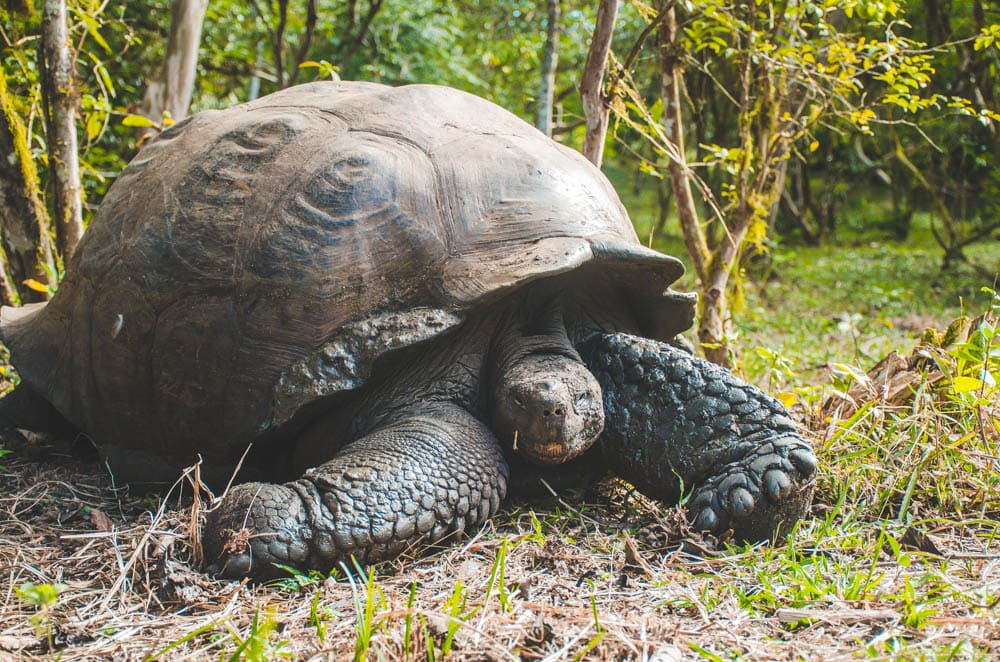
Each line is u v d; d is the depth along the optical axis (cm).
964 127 1097
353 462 271
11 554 278
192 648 216
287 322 293
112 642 220
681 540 278
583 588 250
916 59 491
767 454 280
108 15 802
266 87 1151
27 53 546
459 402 304
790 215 1686
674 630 219
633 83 514
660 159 567
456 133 329
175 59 590
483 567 264
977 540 293
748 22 512
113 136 785
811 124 527
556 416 279
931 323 796
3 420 388
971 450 341
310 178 304
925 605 230
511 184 315
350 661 201
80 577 263
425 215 301
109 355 330
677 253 1262
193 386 309
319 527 254
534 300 321
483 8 1232
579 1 1034
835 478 333
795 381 532
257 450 313
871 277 1085
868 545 285
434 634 213
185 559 265
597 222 320
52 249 520
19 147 489
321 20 1019
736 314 666
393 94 339
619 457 305
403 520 262
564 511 311
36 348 369
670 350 307
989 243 1502
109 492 341
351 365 287
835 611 229
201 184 321
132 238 329
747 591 248
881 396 384
